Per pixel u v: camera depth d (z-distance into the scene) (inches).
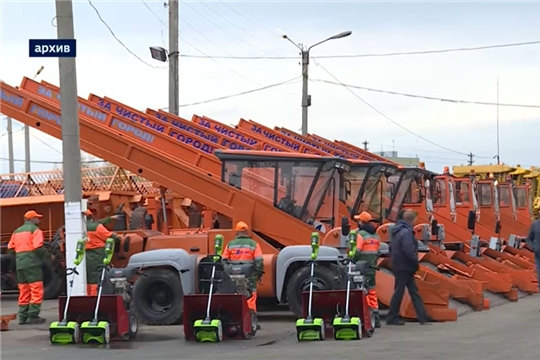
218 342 455.5
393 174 748.0
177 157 674.8
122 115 764.0
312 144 952.3
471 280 639.1
